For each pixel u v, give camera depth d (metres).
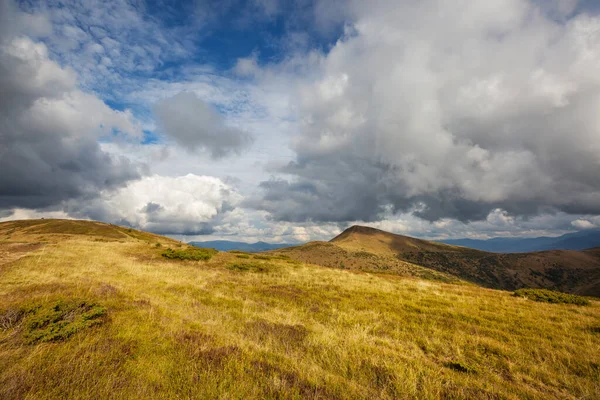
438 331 9.57
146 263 22.62
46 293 10.16
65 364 5.37
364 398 5.12
